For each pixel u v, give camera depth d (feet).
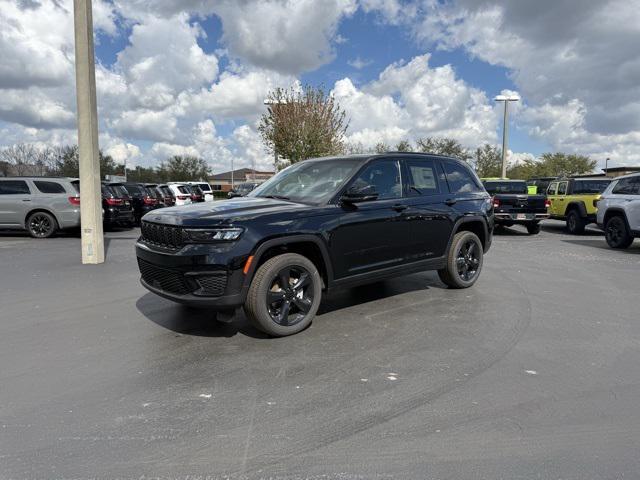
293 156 86.48
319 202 15.93
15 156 164.96
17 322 16.29
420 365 12.42
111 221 47.83
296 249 15.43
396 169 18.51
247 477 7.74
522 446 8.63
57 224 42.19
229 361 12.71
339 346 13.83
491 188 50.65
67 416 9.75
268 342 14.16
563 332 15.19
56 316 16.96
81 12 26.32
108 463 8.11
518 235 47.98
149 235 15.12
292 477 7.73
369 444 8.70
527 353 13.29
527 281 23.36
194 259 13.37
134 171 238.48
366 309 17.79
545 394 10.73
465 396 10.62
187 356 13.08
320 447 8.61
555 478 7.72
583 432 9.12
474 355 13.14
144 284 15.62
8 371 12.10
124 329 15.46
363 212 16.52
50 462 8.13
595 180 49.93
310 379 11.56
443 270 20.52
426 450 8.50
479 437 8.93
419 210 18.56
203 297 13.53
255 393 10.80
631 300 19.49
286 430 9.20
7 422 9.50
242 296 13.60
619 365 12.46
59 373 11.97
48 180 42.24
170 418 9.68
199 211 14.39
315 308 15.17
